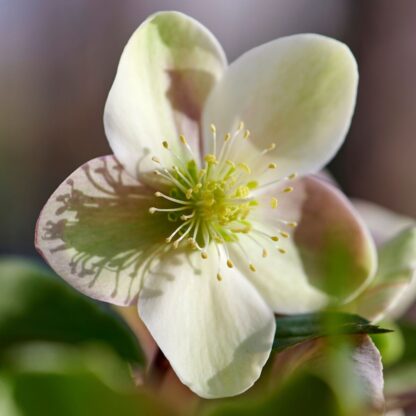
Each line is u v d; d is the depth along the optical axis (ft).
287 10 2.52
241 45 2.58
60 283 0.92
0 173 2.43
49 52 2.53
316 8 2.42
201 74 0.94
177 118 0.94
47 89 2.53
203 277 0.93
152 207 0.92
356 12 2.26
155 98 0.93
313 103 0.95
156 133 0.93
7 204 2.40
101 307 0.95
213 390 0.87
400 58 2.20
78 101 2.52
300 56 0.94
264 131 0.95
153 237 0.92
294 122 0.95
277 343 0.89
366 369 0.82
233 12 2.57
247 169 0.95
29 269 0.92
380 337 0.93
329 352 0.82
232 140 0.95
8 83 2.50
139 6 2.51
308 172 0.96
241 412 0.79
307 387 0.79
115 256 0.90
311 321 0.92
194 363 0.88
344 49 0.94
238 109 0.95
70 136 2.52
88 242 0.89
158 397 0.81
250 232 0.96
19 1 2.50
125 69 0.90
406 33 2.19
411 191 2.16
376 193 2.18
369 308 0.93
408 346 0.98
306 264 0.95
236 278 0.94
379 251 0.98
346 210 0.95
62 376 0.76
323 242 0.95
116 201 0.91
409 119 2.18
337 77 0.95
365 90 2.22
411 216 2.15
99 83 2.51
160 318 0.90
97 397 0.77
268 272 0.95
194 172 0.95
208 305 0.92
